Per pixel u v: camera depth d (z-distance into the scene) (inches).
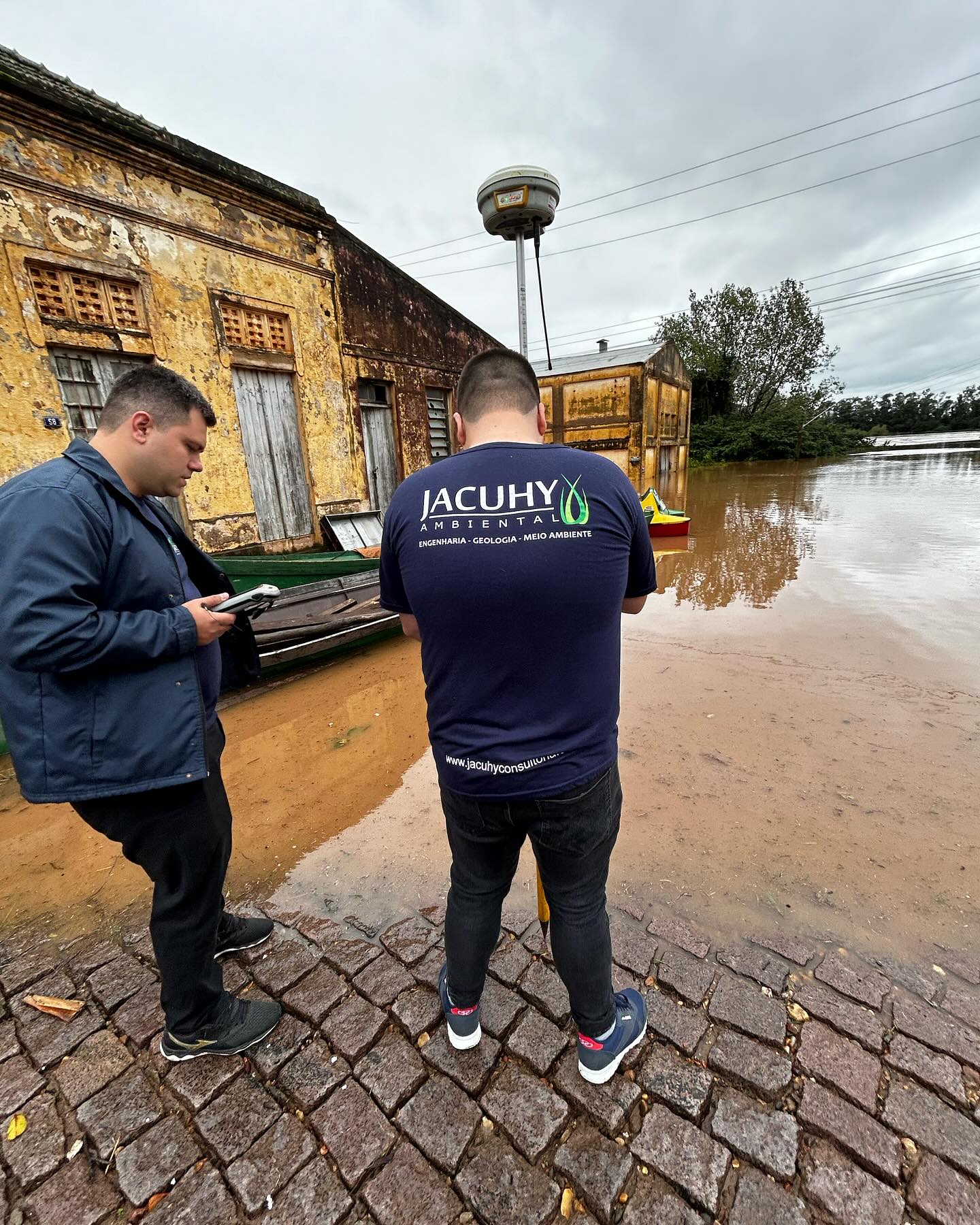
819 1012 70.4
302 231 273.0
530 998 74.0
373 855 107.5
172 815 59.7
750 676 179.0
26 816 124.1
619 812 56.4
